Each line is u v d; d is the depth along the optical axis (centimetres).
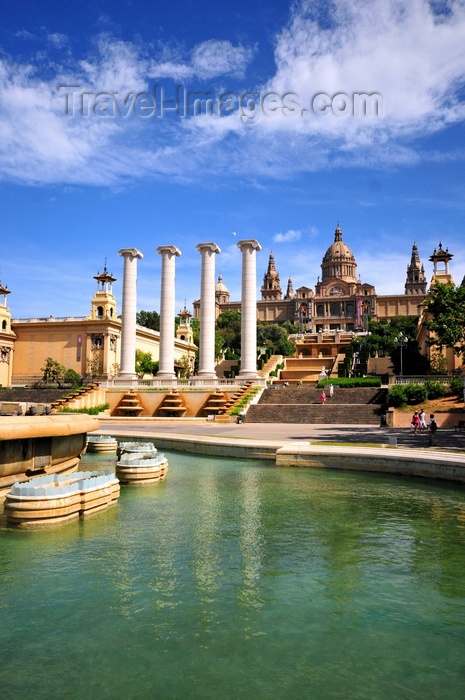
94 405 5091
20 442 1342
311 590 852
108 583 866
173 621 735
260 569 945
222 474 1978
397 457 1947
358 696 566
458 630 722
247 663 630
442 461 1794
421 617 761
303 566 962
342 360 8400
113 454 2553
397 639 695
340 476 1931
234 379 5153
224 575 912
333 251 19288
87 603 789
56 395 5969
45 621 731
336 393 4678
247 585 868
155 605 786
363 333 12775
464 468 1716
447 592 849
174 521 1266
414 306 16525
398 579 905
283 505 1452
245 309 5328
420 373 6050
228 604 793
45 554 1002
